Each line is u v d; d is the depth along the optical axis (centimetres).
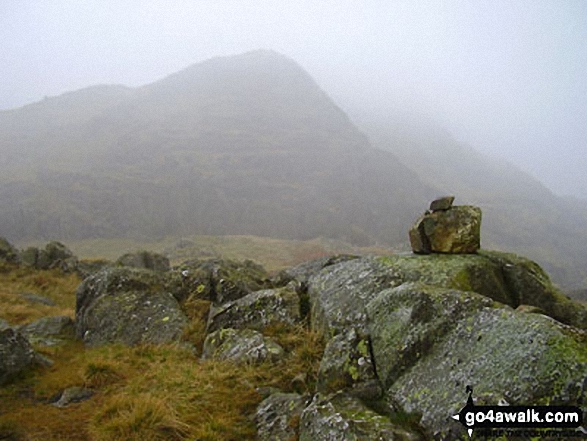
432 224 1034
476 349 586
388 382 652
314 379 786
